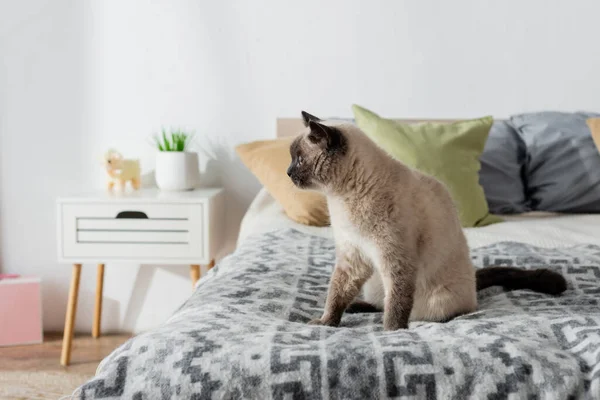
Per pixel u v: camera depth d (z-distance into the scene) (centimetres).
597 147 258
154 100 302
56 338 300
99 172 305
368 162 125
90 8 297
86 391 91
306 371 91
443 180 232
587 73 299
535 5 296
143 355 96
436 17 297
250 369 91
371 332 116
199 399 89
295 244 193
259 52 299
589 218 253
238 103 302
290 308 134
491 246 195
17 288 287
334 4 296
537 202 265
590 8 295
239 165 306
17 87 300
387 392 90
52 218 306
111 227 265
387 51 299
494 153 265
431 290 136
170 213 265
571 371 93
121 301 310
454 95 301
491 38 298
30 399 231
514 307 138
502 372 91
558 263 168
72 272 285
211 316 116
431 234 129
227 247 311
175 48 299
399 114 302
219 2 297
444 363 93
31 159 304
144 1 296
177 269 309
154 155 304
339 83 300
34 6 296
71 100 301
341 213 127
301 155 130
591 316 119
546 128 271
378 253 125
